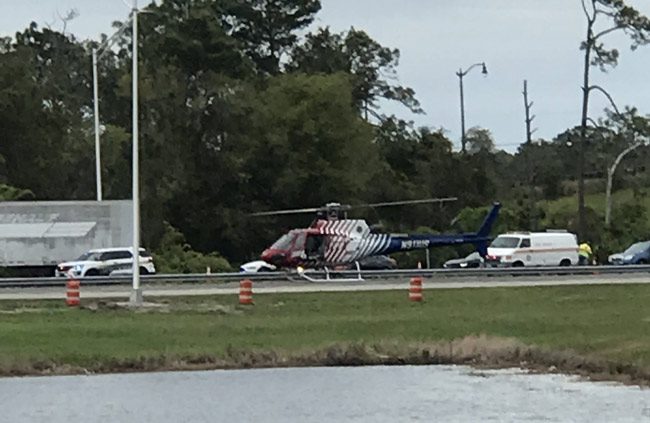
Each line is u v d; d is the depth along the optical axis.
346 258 108.44
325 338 66.50
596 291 90.25
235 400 50.28
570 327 70.94
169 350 62.31
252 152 162.25
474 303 83.44
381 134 193.12
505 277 101.44
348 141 167.75
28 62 170.62
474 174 188.38
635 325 71.50
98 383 55.38
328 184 165.00
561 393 51.41
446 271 101.38
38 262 113.69
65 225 114.12
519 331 69.75
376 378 55.75
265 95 168.62
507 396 50.66
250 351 61.78
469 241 120.25
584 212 158.62
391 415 46.72
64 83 190.88
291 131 164.88
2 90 158.12
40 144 159.38
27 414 47.81
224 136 160.38
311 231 108.44
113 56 189.75
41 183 158.00
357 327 70.56
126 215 114.69
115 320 72.81
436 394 51.28
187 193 156.25
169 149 155.38
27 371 58.44
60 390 53.50
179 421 46.06
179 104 158.38
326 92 166.50
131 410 48.50
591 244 157.50
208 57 171.38
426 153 191.12
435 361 61.31
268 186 163.38
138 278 82.25
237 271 126.19
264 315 76.19
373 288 91.12
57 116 162.38
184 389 53.41
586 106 161.75
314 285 94.19
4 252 113.50
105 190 156.75
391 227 175.50
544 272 102.75
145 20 174.12
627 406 48.22
